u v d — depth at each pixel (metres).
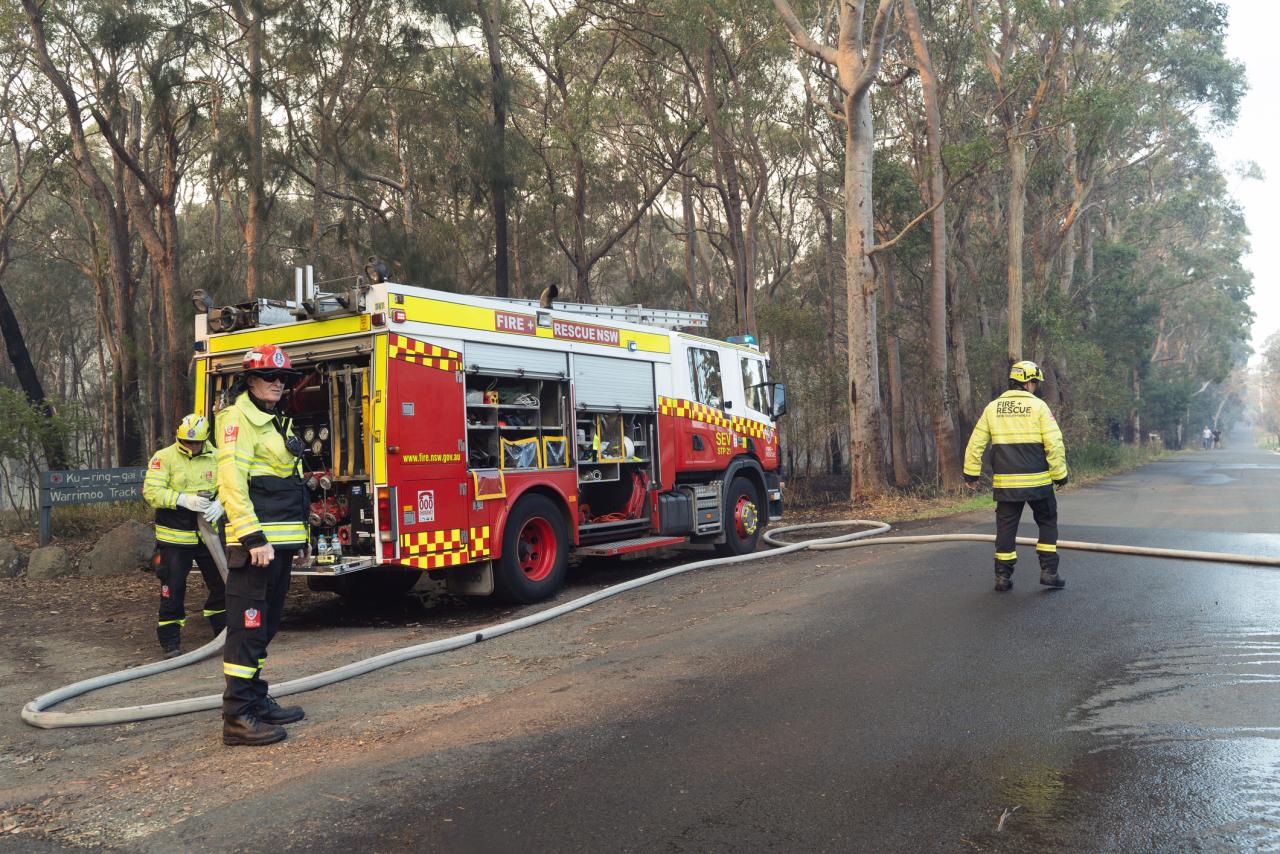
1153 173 44.16
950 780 3.95
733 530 12.17
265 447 5.06
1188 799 3.68
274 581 5.10
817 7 24.92
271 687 5.81
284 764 4.52
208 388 9.09
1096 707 4.88
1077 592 7.88
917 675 5.59
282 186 21.09
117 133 25.61
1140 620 6.82
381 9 20.02
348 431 8.13
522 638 7.47
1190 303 56.81
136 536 12.59
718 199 38.50
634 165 32.75
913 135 27.70
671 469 11.27
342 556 8.10
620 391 10.60
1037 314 29.36
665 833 3.52
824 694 5.29
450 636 7.79
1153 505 16.56
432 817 3.76
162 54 19.33
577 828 3.60
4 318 17.94
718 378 12.39
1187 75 31.84
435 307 8.38
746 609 7.96
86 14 20.11
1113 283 40.56
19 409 15.71
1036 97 24.09
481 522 8.66
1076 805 3.66
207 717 5.52
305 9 19.61
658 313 11.97
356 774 4.31
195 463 7.52
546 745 4.61
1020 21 23.91
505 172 22.28
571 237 32.16
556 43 25.72
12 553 12.20
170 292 20.14
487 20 22.17
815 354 29.81
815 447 28.91
